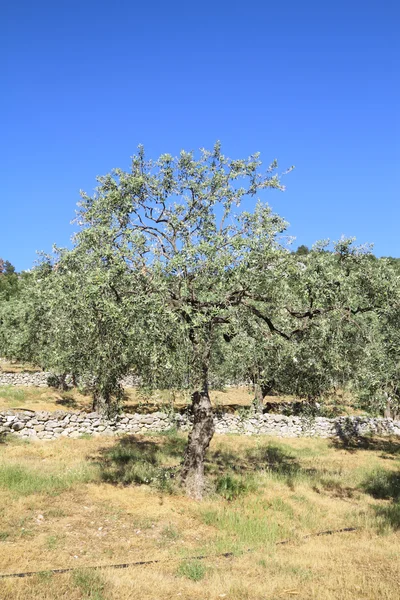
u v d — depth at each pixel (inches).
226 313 507.2
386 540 436.1
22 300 1189.7
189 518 474.0
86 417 848.3
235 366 701.9
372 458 857.5
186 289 478.6
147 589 308.0
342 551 403.2
